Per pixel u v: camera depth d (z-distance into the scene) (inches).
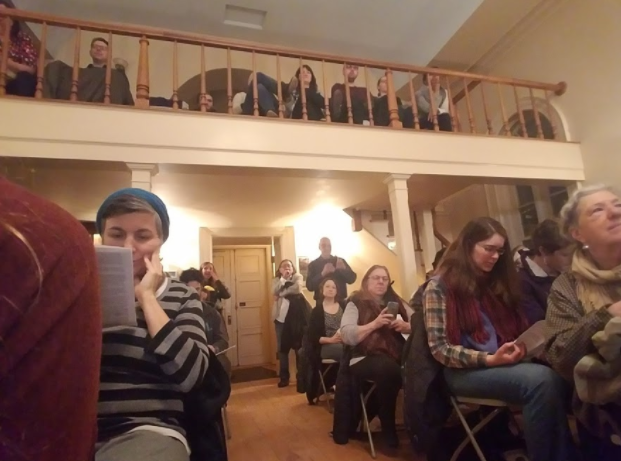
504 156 157.2
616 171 159.0
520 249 87.0
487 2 182.5
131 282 33.0
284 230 237.9
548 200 196.4
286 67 231.1
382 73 247.0
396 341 95.7
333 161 133.4
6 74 107.8
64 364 15.4
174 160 116.6
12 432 13.6
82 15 193.2
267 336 282.4
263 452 94.0
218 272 284.4
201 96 124.8
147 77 119.8
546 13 187.6
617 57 159.3
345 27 220.2
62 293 15.5
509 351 56.5
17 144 104.0
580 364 44.9
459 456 72.2
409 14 214.8
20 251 14.4
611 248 48.8
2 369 13.5
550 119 180.5
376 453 88.4
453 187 174.9
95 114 111.7
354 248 229.6
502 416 73.5
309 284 189.5
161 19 203.3
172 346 35.8
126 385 35.6
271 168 126.9
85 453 16.7
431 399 65.1
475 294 66.9
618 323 41.5
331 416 122.7
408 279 135.5
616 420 47.1
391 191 143.0
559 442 50.9
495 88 218.1
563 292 52.3
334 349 128.7
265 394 166.2
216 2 198.4
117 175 130.9
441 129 166.6
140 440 32.6
